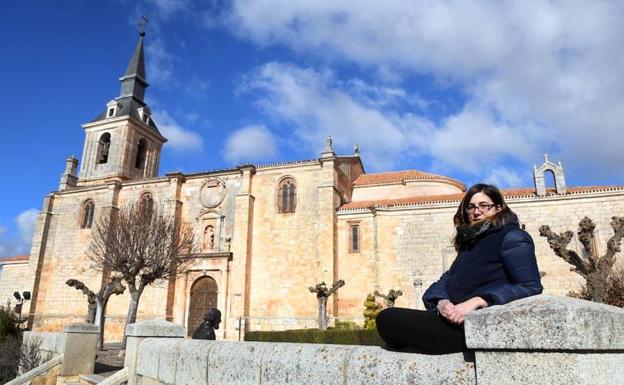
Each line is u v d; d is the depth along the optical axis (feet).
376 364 10.89
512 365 8.21
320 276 113.50
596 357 7.81
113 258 95.04
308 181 124.88
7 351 55.01
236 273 120.47
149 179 140.77
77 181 167.53
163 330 26.40
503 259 10.23
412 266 109.50
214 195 133.18
